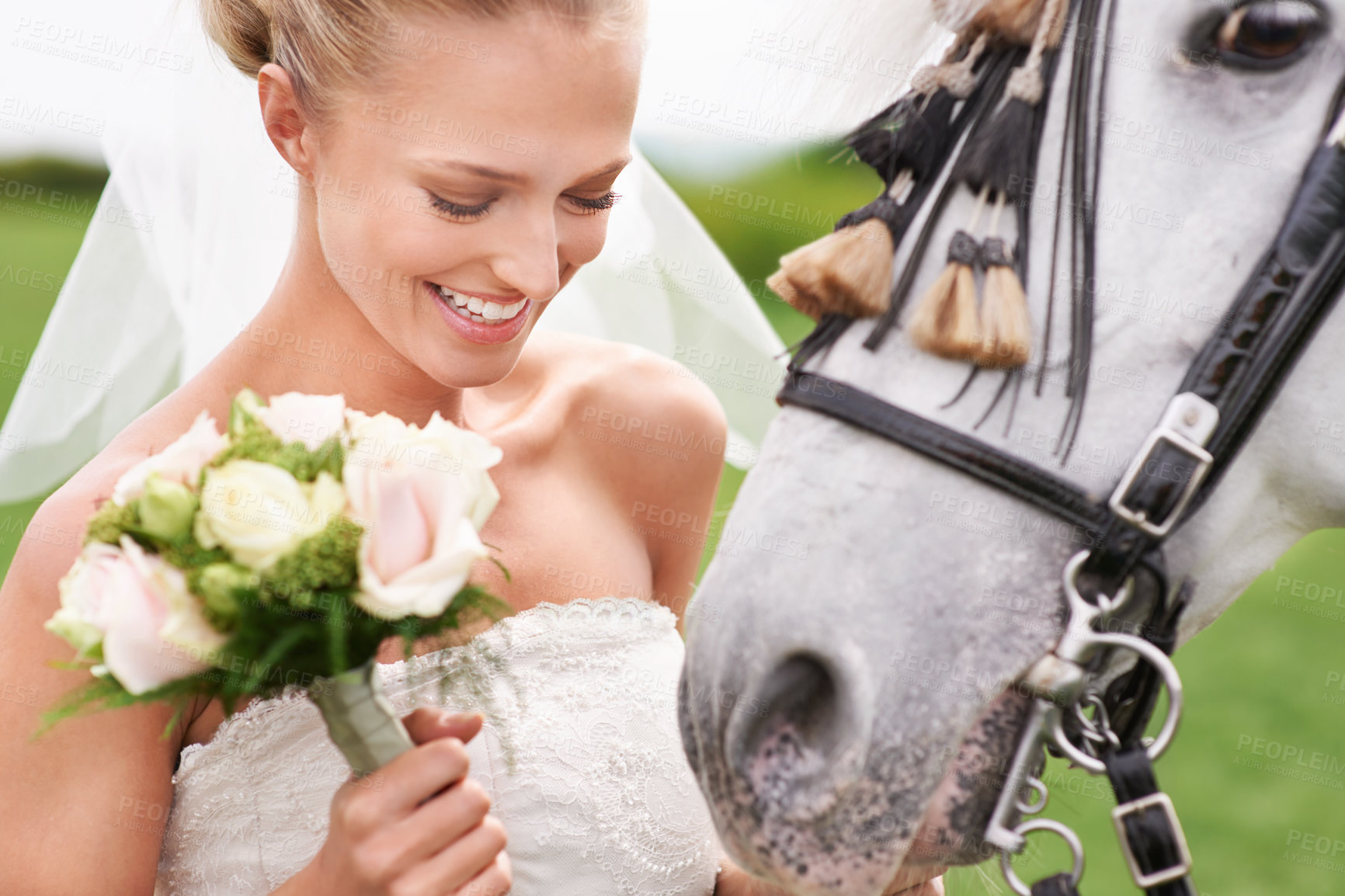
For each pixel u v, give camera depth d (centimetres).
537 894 122
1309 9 96
